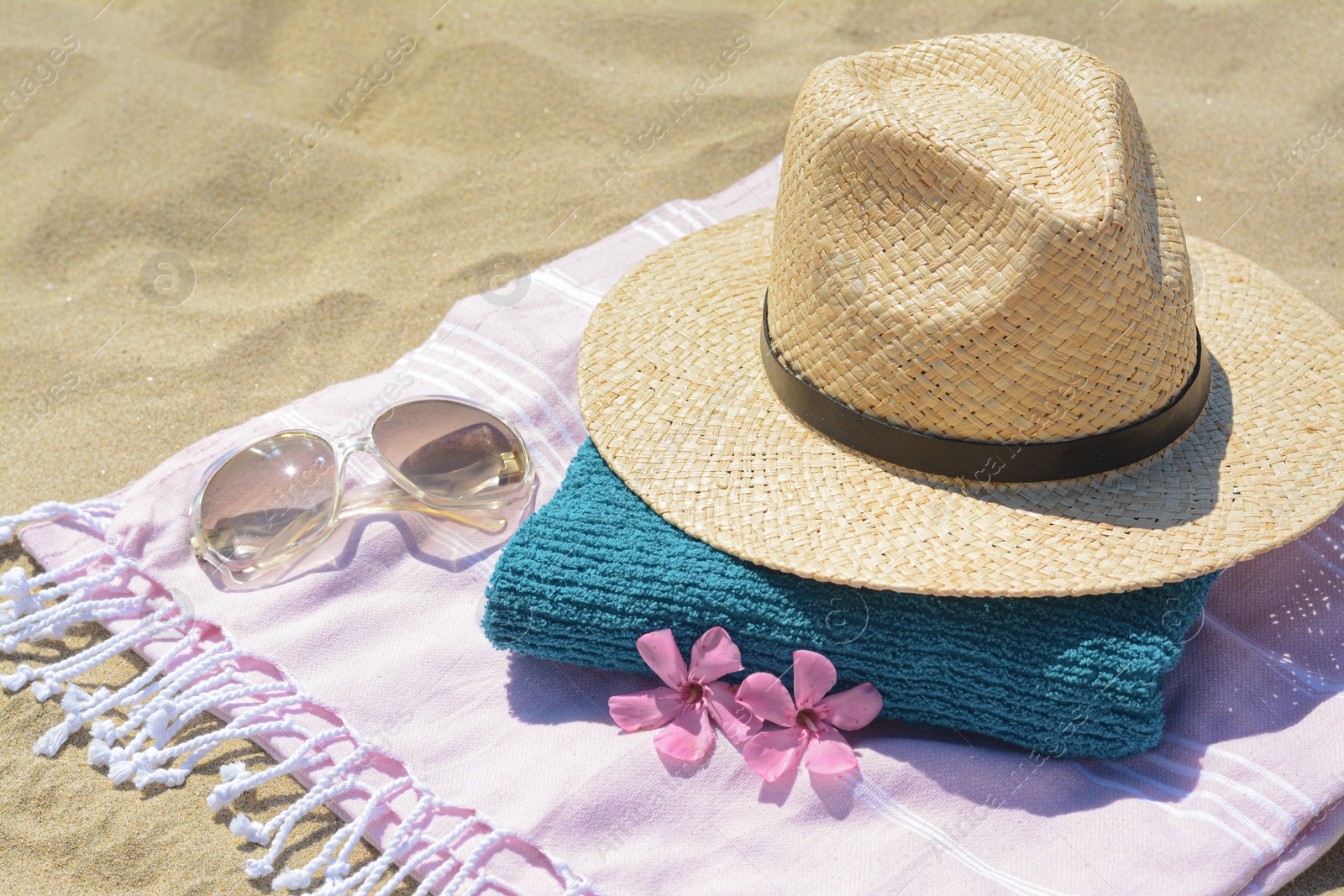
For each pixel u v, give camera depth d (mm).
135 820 1726
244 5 4438
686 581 1735
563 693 1878
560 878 1596
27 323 3031
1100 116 1638
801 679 1643
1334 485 1637
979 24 4238
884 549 1610
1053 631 1609
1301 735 1644
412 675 1892
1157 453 1681
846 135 1643
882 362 1646
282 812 1707
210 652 1902
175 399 2773
